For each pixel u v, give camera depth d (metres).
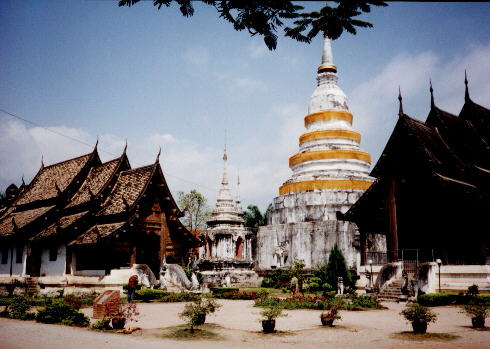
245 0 5.46
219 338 13.99
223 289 32.03
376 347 12.55
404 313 15.51
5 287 34.19
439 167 30.41
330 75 59.97
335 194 51.50
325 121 57.78
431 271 27.64
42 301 24.88
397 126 31.80
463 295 24.89
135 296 28.48
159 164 35.12
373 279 32.75
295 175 56.56
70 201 37.41
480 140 32.88
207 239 51.62
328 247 48.53
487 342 13.27
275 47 5.77
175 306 25.38
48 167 44.34
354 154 55.09
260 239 54.56
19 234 34.97
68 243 33.03
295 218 52.59
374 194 33.66
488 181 30.23
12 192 48.78
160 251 34.22
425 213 32.16
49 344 12.19
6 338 13.18
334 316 17.27
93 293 30.44
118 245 32.06
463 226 28.95
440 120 34.72
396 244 30.84
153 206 34.66
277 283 42.78
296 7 5.51
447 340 13.66
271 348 12.32
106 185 35.50
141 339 13.57
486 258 28.17
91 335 14.02
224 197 54.50
